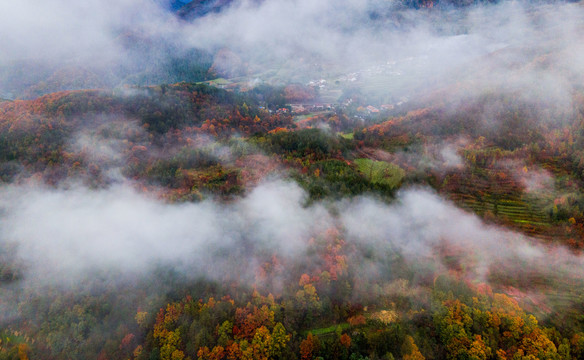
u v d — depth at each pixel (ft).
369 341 273.54
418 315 295.69
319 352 271.49
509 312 273.75
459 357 257.55
